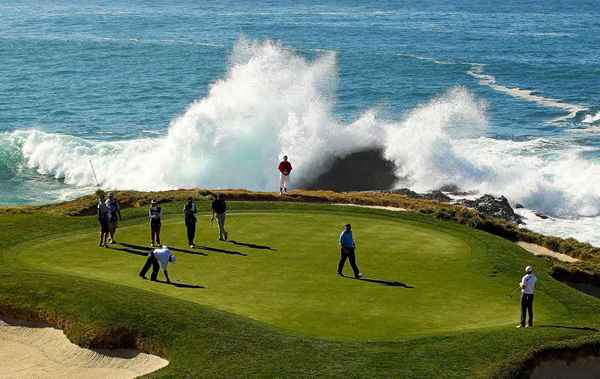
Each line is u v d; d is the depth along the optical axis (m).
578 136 82.88
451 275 31.16
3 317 26.59
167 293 28.28
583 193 60.03
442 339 24.44
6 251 33.34
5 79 117.62
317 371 22.44
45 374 23.77
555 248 39.41
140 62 137.62
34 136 72.38
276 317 26.33
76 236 35.84
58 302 26.52
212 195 45.31
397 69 132.00
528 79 123.69
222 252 33.38
